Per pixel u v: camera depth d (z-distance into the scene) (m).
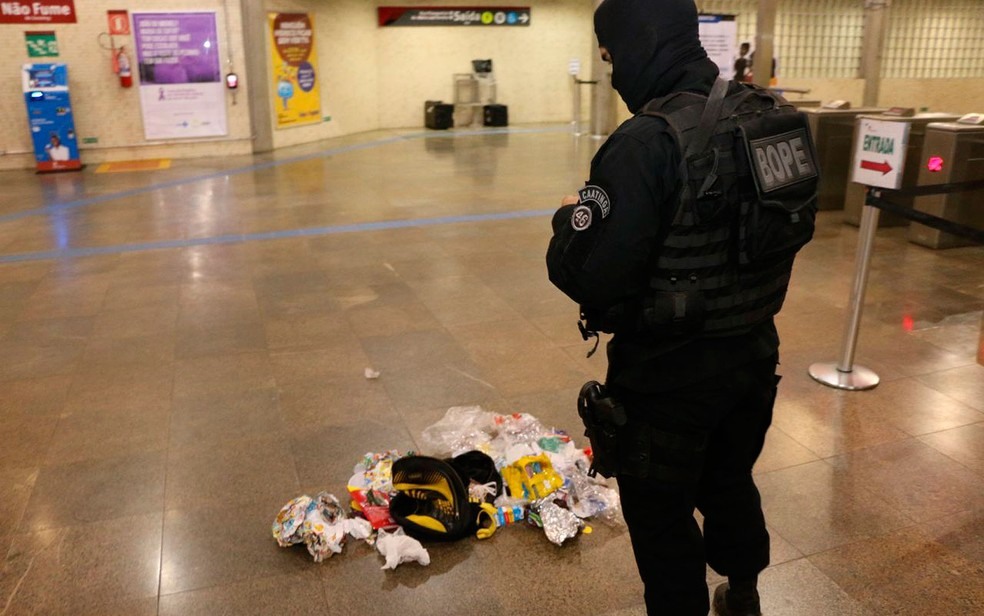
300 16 13.09
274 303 5.04
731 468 1.97
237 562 2.49
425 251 6.26
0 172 10.75
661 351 1.68
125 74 11.22
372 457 3.00
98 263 6.02
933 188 3.66
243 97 11.98
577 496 2.75
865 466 3.00
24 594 2.35
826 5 13.80
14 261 6.11
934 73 14.68
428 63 16.28
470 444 3.13
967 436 3.22
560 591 2.35
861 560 2.46
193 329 4.58
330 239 6.70
